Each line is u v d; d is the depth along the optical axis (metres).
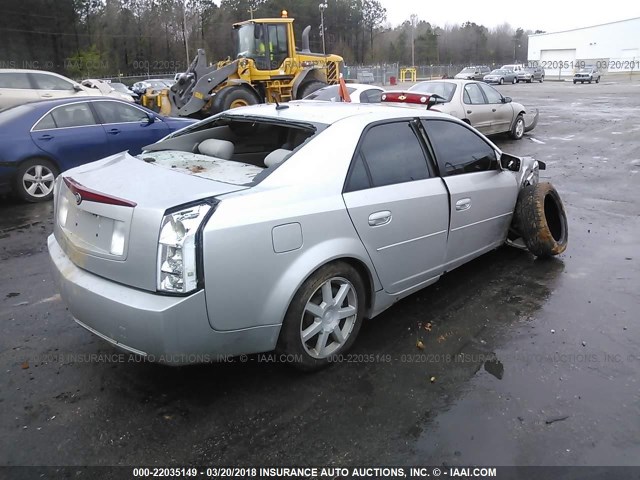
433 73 69.38
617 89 32.75
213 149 4.06
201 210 2.65
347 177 3.27
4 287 4.60
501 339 3.65
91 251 2.84
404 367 3.31
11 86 13.68
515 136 13.00
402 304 4.18
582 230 6.00
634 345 3.56
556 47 75.25
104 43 61.06
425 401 2.98
